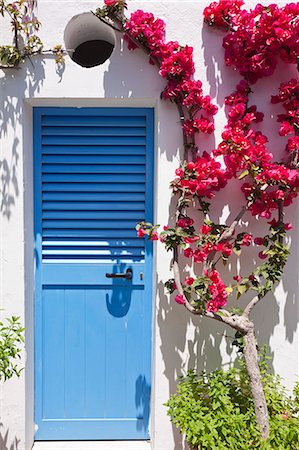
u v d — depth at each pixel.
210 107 2.21
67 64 2.26
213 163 2.12
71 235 2.50
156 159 2.38
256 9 2.14
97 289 2.53
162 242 2.18
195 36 2.27
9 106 2.27
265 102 2.30
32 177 2.45
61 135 2.46
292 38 2.13
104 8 2.19
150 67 2.27
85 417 2.55
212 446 1.87
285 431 1.95
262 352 2.35
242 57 2.21
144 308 2.53
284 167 2.13
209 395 2.04
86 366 2.54
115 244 2.50
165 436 2.36
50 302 2.52
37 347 2.52
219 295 2.04
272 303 2.36
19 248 2.31
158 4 2.26
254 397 2.06
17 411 2.34
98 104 2.39
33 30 2.25
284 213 2.34
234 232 2.30
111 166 2.48
